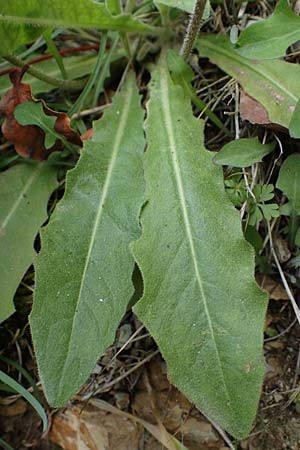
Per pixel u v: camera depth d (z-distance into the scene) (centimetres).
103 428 20
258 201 20
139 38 24
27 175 22
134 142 22
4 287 20
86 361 17
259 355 17
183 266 18
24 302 22
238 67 22
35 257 19
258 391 17
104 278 19
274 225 21
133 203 20
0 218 21
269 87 21
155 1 21
